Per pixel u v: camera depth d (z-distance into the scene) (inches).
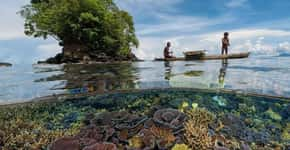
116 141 82.2
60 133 108.5
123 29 1096.8
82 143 76.5
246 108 150.6
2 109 148.2
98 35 1006.4
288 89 182.9
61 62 971.3
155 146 74.7
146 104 158.7
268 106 155.7
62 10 986.1
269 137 107.6
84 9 988.6
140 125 91.7
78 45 1014.4
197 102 158.6
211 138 81.8
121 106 157.3
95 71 388.5
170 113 90.6
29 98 173.9
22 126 120.0
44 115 141.6
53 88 211.2
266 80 228.4
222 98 170.6
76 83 237.5
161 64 547.5
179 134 80.4
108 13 1021.8
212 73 297.9
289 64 409.7
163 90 193.5
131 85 218.7
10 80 286.7
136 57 1178.0
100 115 103.7
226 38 633.6
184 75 286.8
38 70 463.5
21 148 95.2
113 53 1067.3
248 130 109.0
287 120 133.3
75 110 151.0
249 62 487.5
